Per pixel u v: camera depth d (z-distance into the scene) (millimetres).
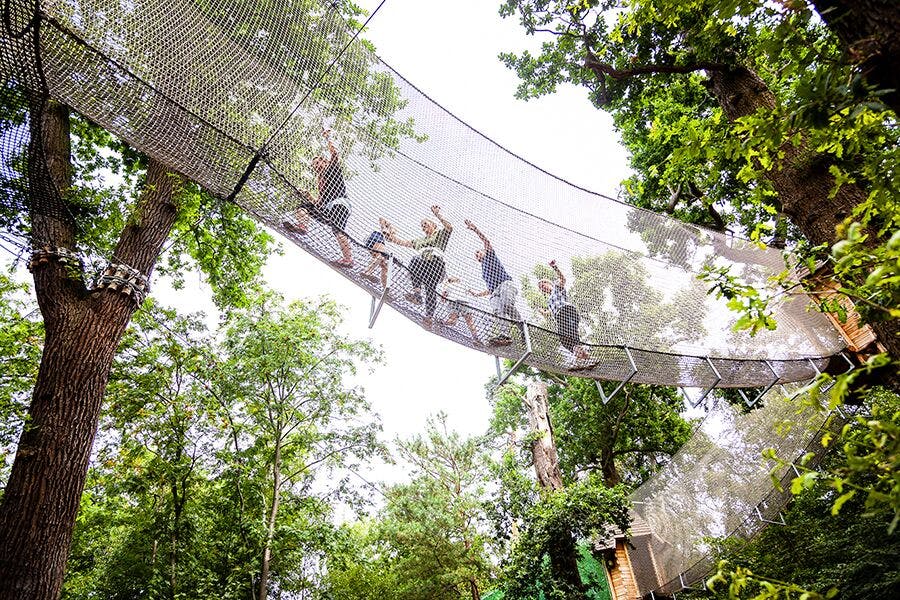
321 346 13625
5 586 3664
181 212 7461
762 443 7844
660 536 10250
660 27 6066
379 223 3701
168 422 11406
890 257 1206
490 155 4715
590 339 4512
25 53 2488
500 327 4090
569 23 7512
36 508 3939
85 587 11828
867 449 1267
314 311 13859
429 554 13805
